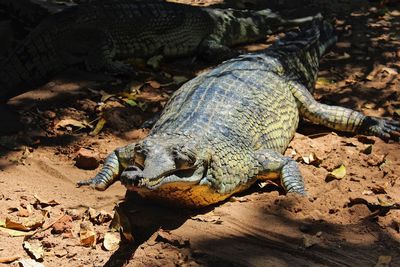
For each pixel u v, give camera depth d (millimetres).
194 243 4902
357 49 9539
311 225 5254
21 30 9922
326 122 7277
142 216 5324
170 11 9383
